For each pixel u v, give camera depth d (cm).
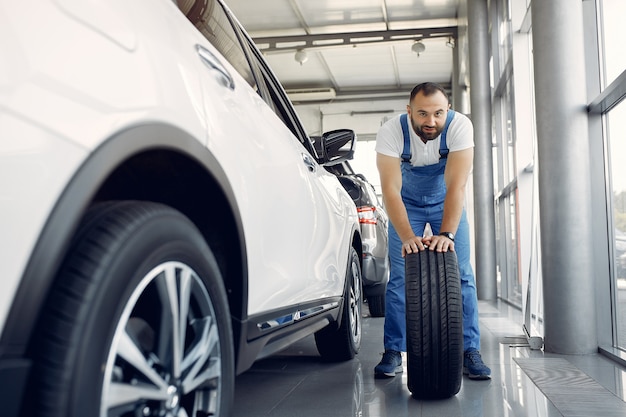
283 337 179
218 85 133
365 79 1656
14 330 71
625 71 288
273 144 167
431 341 221
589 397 237
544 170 366
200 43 132
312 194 205
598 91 391
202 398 114
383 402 229
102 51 87
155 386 95
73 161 78
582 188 357
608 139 371
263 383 264
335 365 306
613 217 372
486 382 266
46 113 74
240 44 186
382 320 523
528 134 648
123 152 86
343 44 1294
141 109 93
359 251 325
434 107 243
